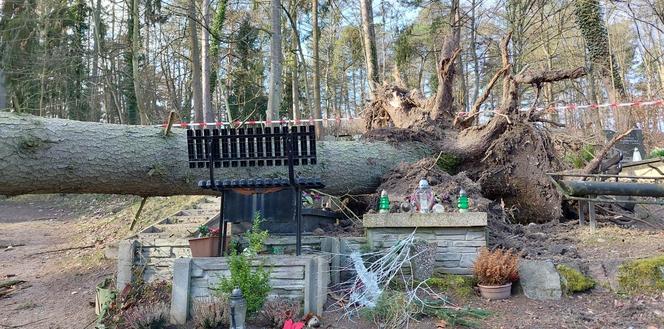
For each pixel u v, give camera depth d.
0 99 15.85
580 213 6.46
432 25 18.05
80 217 12.30
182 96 26.62
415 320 3.90
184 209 9.09
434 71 23.62
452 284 4.45
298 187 4.46
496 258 4.43
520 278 4.43
